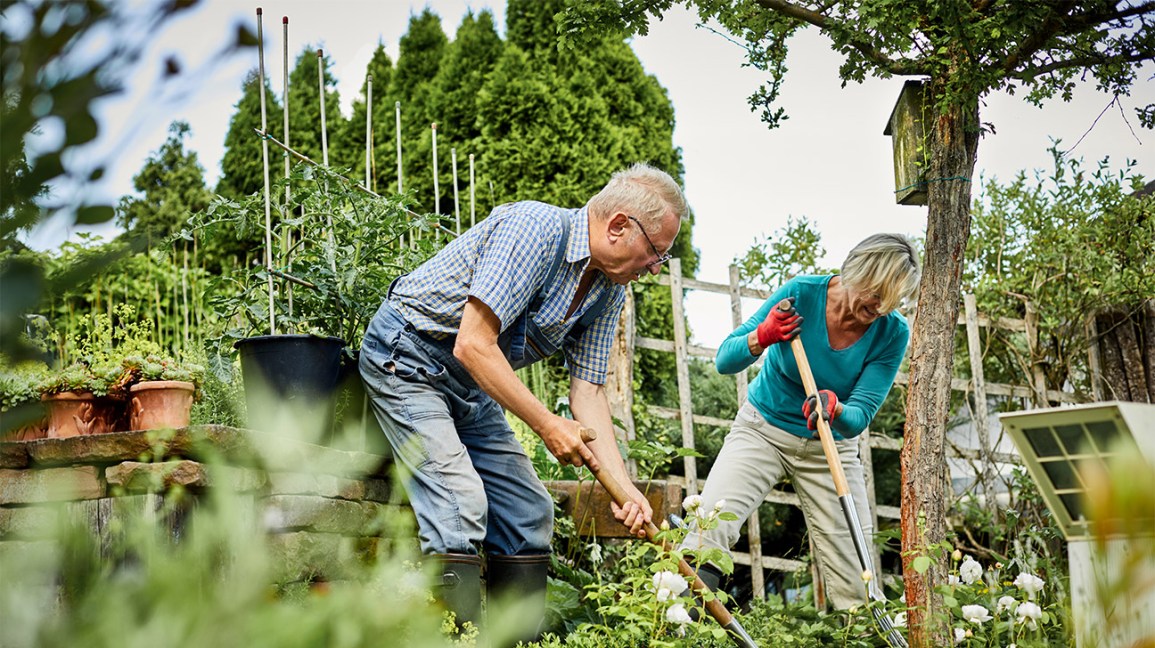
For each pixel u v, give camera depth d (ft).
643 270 9.03
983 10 10.34
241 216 10.52
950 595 8.59
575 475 14.30
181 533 7.25
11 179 1.56
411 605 1.72
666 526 9.03
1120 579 1.88
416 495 8.74
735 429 12.16
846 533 11.92
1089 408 4.94
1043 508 17.39
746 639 8.76
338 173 10.95
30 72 1.50
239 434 7.53
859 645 10.24
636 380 19.74
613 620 11.41
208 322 13.80
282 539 7.50
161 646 1.46
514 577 9.25
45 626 1.47
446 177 24.88
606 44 25.73
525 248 8.62
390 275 11.30
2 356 1.67
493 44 25.84
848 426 11.25
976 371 19.01
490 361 8.40
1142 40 10.53
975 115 10.78
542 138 24.22
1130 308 18.44
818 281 11.62
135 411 8.58
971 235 20.03
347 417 9.68
